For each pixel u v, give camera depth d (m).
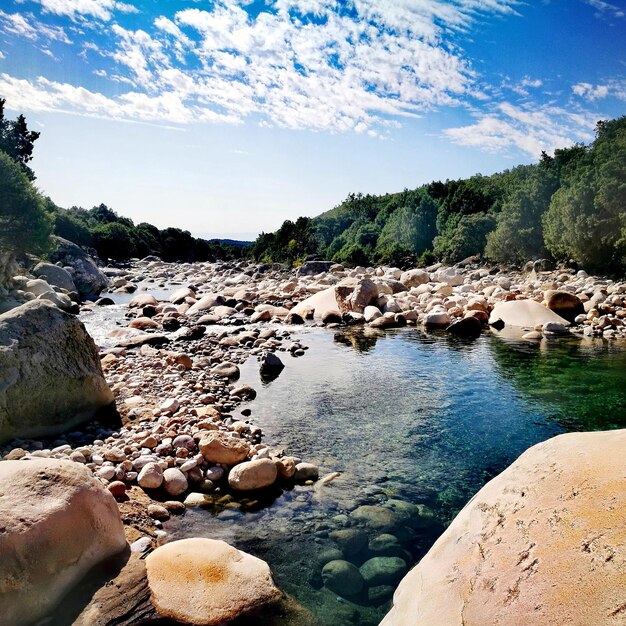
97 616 3.38
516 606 2.40
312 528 4.84
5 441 6.22
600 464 2.90
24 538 3.34
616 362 11.43
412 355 12.57
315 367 11.37
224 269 48.78
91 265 29.28
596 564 2.30
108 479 5.46
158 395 8.74
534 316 16.53
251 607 3.59
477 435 7.33
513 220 36.34
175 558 3.88
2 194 21.95
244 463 5.70
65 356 7.10
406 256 47.03
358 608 3.73
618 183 25.28
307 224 59.81
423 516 5.09
